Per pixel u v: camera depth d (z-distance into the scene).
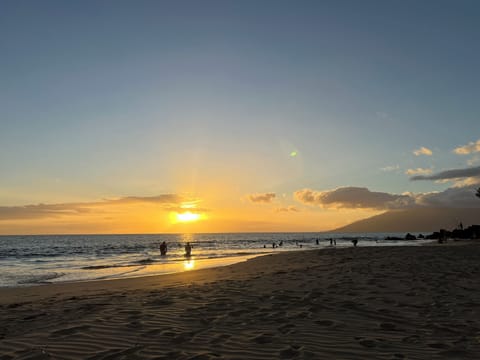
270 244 76.38
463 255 19.03
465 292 7.91
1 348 4.74
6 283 15.63
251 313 6.24
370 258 18.27
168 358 4.16
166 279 14.06
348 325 5.43
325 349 4.40
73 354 4.42
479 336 4.83
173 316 6.15
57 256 40.38
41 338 5.10
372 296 7.52
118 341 4.86
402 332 5.07
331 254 23.98
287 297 7.55
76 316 6.45
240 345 4.58
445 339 4.75
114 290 10.88
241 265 19.16
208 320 5.84
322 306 6.66
